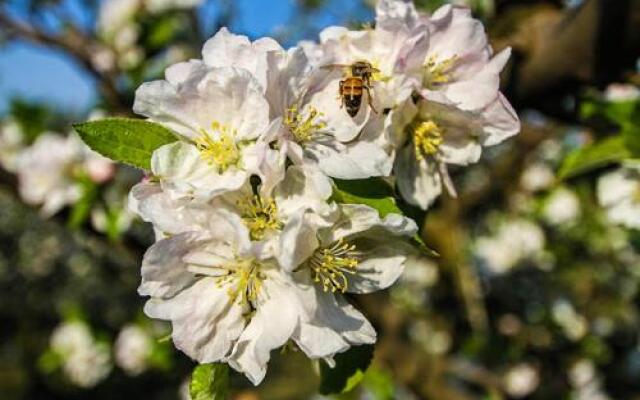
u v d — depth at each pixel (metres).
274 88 0.22
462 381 0.69
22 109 0.67
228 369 0.22
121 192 0.46
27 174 0.49
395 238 0.22
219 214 0.21
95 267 1.34
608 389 0.77
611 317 0.80
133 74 0.54
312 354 0.21
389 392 0.48
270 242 0.21
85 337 0.80
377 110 0.23
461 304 0.76
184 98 0.22
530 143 0.62
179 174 0.22
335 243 0.22
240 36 0.22
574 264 0.79
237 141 0.22
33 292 1.57
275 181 0.21
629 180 0.38
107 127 0.22
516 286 0.80
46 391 1.48
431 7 0.41
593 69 0.29
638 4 0.27
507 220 0.80
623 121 0.31
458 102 0.24
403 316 0.52
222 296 0.22
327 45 0.24
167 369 0.71
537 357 0.74
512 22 0.32
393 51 0.24
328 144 0.23
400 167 0.25
